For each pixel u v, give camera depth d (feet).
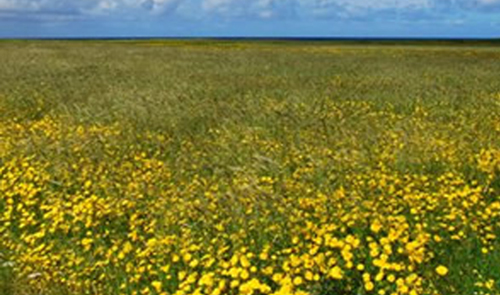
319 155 30.22
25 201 24.73
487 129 37.04
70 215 23.89
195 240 20.12
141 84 62.23
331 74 78.13
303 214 21.95
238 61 106.73
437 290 16.07
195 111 44.52
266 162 28.91
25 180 27.58
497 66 93.50
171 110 44.45
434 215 22.09
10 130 39.04
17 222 23.72
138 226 22.34
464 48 217.97
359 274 17.52
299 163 29.53
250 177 25.58
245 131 37.42
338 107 47.65
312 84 63.52
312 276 16.21
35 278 17.83
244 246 19.42
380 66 94.48
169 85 61.77
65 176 27.61
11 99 52.26
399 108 47.98
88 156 31.40
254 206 22.25
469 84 63.31
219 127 39.83
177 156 32.45
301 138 35.04
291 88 60.90
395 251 18.63
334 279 16.99
